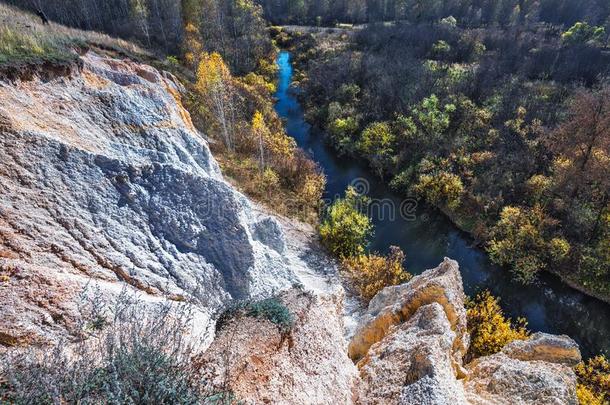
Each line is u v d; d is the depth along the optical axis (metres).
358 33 70.06
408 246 26.89
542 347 11.14
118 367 4.42
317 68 53.38
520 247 24.47
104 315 6.89
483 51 59.47
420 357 8.26
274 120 40.75
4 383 3.97
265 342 6.91
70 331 6.53
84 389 4.11
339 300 13.73
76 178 11.12
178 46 47.22
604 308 21.92
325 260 23.53
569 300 22.52
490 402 8.41
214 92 31.47
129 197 12.04
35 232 9.20
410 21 80.69
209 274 12.70
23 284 7.04
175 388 4.47
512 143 33.47
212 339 7.48
